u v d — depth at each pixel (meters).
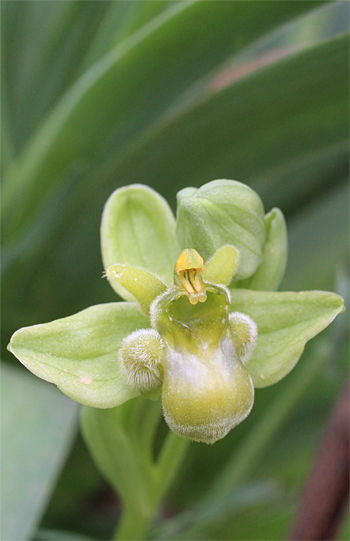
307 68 0.12
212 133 0.12
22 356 0.09
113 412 0.10
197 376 0.09
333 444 0.11
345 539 0.12
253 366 0.10
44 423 0.10
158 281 0.10
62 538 0.12
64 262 0.14
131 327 0.10
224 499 0.13
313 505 0.11
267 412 0.14
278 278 0.10
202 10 0.12
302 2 0.12
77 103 0.13
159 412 0.11
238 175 0.13
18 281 0.14
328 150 0.13
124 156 0.13
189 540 0.13
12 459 0.10
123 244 0.10
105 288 0.14
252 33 0.12
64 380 0.09
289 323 0.10
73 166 0.14
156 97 0.13
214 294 0.10
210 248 0.10
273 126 0.12
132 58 0.12
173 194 0.13
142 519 0.11
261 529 0.14
